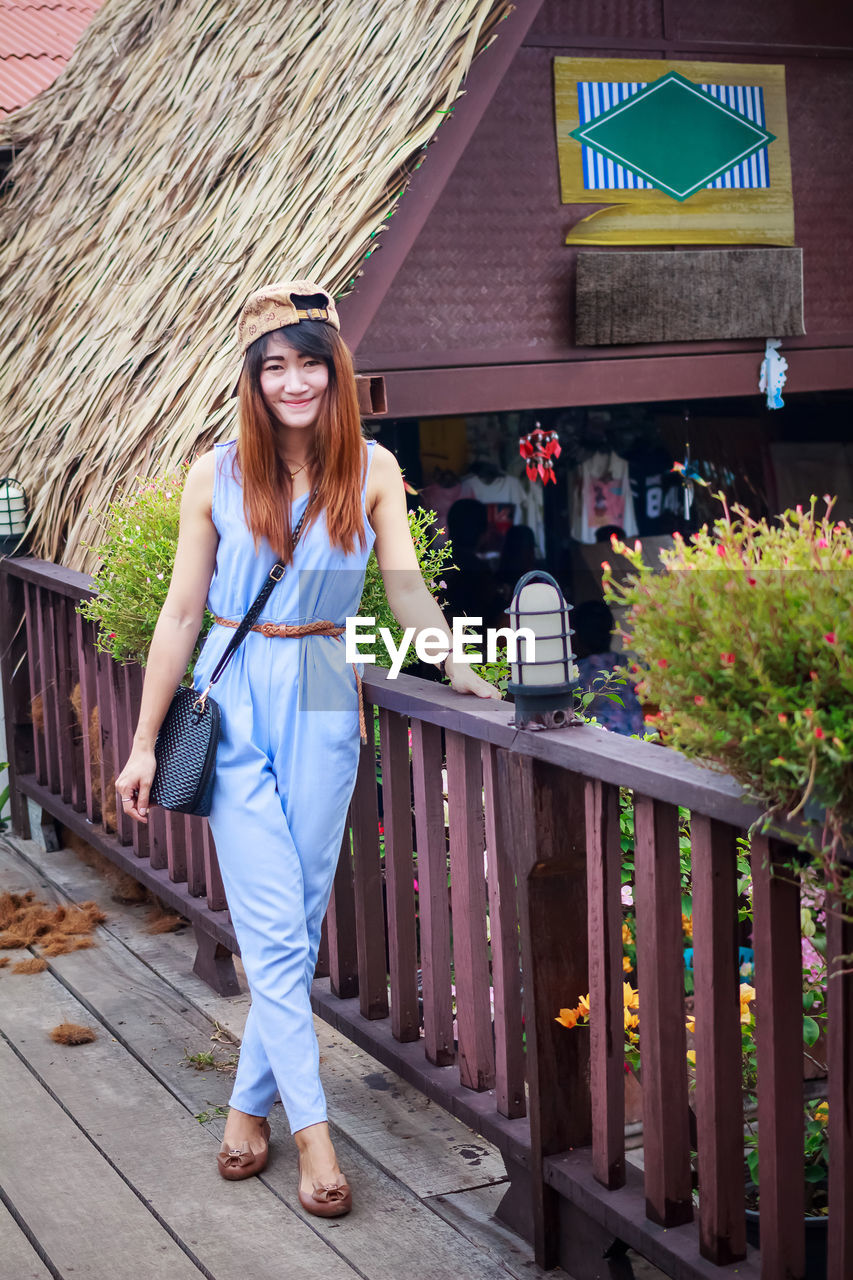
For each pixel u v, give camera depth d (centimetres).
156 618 363
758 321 556
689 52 547
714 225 557
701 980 216
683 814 319
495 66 464
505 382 525
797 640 171
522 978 262
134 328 552
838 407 673
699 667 181
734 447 657
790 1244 208
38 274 703
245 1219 278
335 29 569
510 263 524
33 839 570
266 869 272
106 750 478
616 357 543
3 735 583
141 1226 276
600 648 629
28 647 554
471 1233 274
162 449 457
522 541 616
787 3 564
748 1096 273
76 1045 369
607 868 239
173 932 457
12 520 554
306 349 259
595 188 535
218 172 577
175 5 757
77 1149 309
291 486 269
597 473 630
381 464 282
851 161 584
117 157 699
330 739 275
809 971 279
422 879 302
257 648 272
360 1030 327
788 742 173
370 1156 305
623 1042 244
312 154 509
